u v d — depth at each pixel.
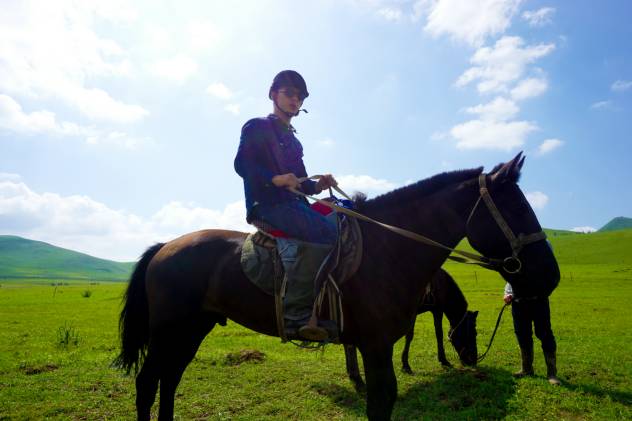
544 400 5.43
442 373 7.09
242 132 3.67
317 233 3.40
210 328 4.29
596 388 5.87
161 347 3.83
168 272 3.91
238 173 3.71
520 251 3.38
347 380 6.55
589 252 73.69
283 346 10.14
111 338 12.63
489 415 4.98
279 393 5.96
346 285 3.36
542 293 3.42
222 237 4.01
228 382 6.48
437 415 5.05
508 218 3.43
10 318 18.73
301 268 3.33
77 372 6.98
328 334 3.21
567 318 15.27
